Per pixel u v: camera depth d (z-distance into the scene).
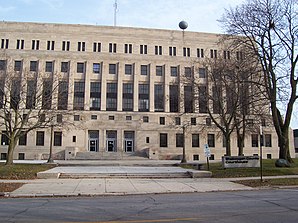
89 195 14.35
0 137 57.44
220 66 35.84
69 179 20.88
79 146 61.31
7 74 37.16
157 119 64.69
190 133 64.56
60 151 59.91
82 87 64.94
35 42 67.19
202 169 27.12
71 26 68.56
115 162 44.78
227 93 36.81
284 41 27.38
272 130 67.19
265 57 27.81
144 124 64.06
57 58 64.44
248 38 29.36
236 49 31.83
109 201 12.05
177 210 9.76
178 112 64.31
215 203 11.34
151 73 66.94
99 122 62.75
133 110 65.38
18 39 66.88
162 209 9.96
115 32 70.00
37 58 63.72
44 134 60.75
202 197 13.35
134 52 69.88
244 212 9.37
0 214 9.01
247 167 26.77
